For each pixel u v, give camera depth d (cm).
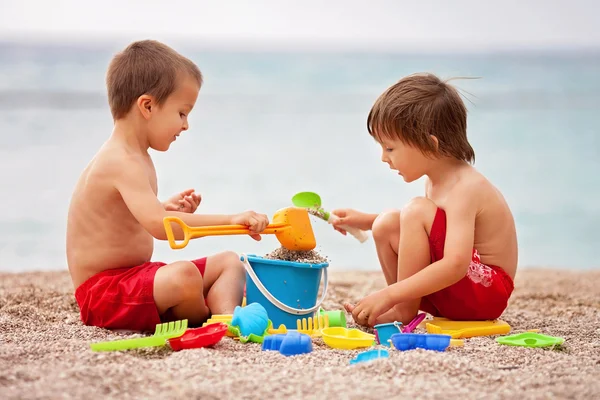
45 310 316
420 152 284
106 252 278
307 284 269
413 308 286
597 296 415
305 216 277
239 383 184
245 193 865
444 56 3478
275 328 265
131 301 264
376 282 464
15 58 2441
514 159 1169
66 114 1480
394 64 2911
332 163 1092
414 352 216
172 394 174
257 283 266
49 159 1034
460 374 198
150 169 288
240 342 248
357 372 198
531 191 948
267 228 266
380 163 1101
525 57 3497
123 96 283
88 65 2331
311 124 1600
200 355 214
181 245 250
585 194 931
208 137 1348
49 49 2753
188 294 265
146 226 269
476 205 278
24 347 223
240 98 1983
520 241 733
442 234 273
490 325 281
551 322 311
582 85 2414
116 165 274
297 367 205
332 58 3075
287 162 1092
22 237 683
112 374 188
